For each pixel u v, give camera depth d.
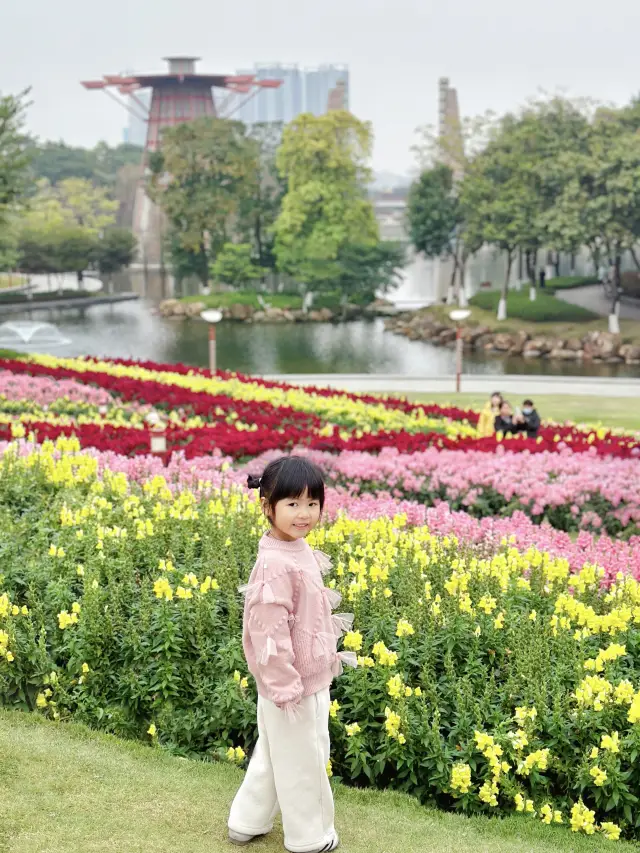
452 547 6.61
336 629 3.70
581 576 6.06
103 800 4.03
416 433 14.09
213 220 73.62
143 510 7.10
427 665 4.91
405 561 6.25
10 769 4.23
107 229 93.81
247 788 3.74
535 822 4.25
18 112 32.00
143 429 13.24
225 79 111.19
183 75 108.56
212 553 6.34
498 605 5.64
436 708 4.56
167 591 5.35
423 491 11.09
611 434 15.15
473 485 10.96
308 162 68.62
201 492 8.31
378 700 4.76
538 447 12.79
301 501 3.51
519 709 4.48
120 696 5.18
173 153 75.56
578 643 5.17
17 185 32.75
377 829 4.02
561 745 4.52
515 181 57.97
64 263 82.12
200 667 5.22
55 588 5.76
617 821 4.36
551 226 52.91
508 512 10.70
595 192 54.97
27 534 7.03
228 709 4.93
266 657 3.36
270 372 42.03
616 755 4.36
